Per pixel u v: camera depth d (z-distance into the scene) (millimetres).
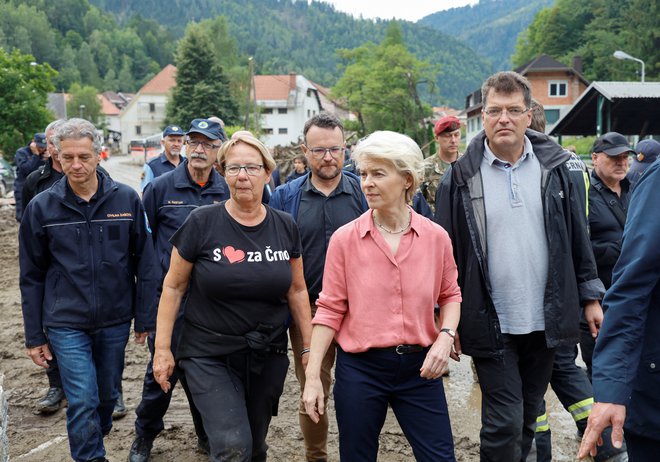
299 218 3967
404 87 56469
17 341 7020
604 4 77250
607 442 3732
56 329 3756
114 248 3898
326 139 3871
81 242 3812
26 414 5109
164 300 3289
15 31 143875
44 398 5238
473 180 3303
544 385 3420
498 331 3207
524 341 3348
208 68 68062
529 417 3447
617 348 2385
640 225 2365
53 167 5582
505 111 3180
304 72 196875
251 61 42656
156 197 4414
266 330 3271
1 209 19469
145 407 4098
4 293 9375
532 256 3242
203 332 3223
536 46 85312
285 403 5328
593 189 4762
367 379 2914
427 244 2967
